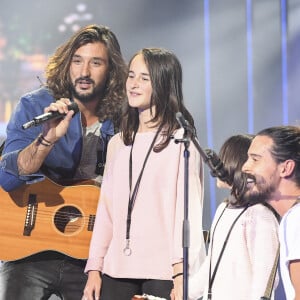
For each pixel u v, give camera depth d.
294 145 9.79
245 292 10.36
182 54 33.22
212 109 33.03
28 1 32.84
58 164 12.63
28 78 32.94
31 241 12.46
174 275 10.80
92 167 12.81
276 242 10.28
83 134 12.73
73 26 33.09
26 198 12.53
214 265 10.68
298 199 9.37
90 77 12.68
